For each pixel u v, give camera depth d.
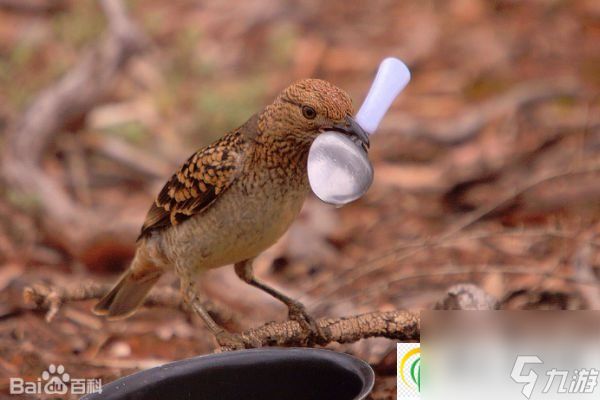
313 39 19.23
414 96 17.08
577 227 11.84
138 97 16.78
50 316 9.02
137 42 15.33
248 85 16.69
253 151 8.07
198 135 15.95
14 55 17.39
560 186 12.52
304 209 13.41
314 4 20.53
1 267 12.54
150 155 15.42
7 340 10.31
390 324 8.02
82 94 14.88
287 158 7.98
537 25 19.31
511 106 15.66
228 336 8.14
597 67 17.30
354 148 7.12
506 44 18.55
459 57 18.31
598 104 15.69
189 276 8.59
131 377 6.35
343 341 8.16
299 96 7.72
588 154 13.63
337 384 6.27
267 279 12.03
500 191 13.73
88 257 12.51
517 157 14.20
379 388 8.73
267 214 8.19
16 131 14.63
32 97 16.00
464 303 8.34
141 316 10.84
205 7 20.31
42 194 13.43
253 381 6.46
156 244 8.88
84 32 17.72
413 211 13.77
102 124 15.75
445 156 15.05
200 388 6.44
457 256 11.77
